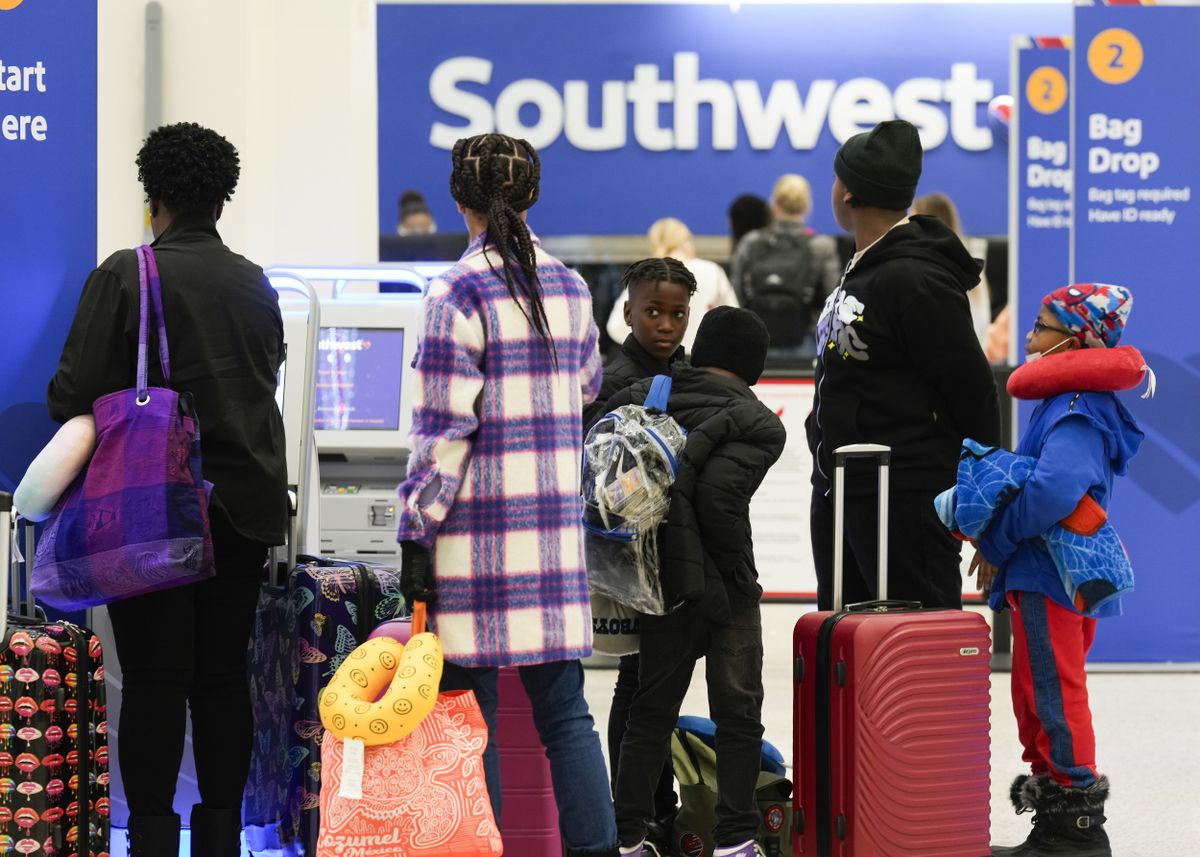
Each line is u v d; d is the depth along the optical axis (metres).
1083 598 9.38
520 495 7.88
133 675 8.05
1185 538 18.00
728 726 8.93
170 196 8.43
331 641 8.92
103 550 7.74
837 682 8.87
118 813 9.66
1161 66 17.27
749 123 27.33
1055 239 22.86
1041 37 24.33
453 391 7.77
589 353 8.49
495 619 7.79
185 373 8.13
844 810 8.82
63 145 9.66
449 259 27.16
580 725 8.02
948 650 8.95
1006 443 19.52
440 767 7.53
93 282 8.11
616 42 27.25
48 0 9.61
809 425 10.74
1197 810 11.64
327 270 11.84
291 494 9.64
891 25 27.22
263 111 19.06
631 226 27.48
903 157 9.95
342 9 19.78
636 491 8.60
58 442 7.88
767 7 27.20
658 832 9.66
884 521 9.38
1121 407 9.77
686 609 8.88
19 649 7.61
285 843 9.09
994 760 13.38
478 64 27.14
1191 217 17.41
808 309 27.47
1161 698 16.48
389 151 27.14
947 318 9.60
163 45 17.16
